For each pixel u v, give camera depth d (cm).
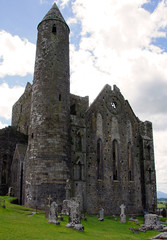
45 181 3222
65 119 3625
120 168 4472
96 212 3891
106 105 4616
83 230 2102
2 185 4212
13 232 1644
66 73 3866
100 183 4097
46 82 3675
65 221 2430
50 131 3447
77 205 2194
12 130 4531
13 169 4219
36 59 3922
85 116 4203
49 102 3575
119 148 4562
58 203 3172
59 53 3872
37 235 1652
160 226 2967
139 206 4544
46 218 2450
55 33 3969
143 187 4681
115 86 4925
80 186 3688
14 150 4456
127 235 2298
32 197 3194
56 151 3381
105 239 1875
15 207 2911
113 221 3459
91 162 4059
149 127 5147
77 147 3844
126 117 4888
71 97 4469
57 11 4178
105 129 4450
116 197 4247
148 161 4834
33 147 3441
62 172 3331
